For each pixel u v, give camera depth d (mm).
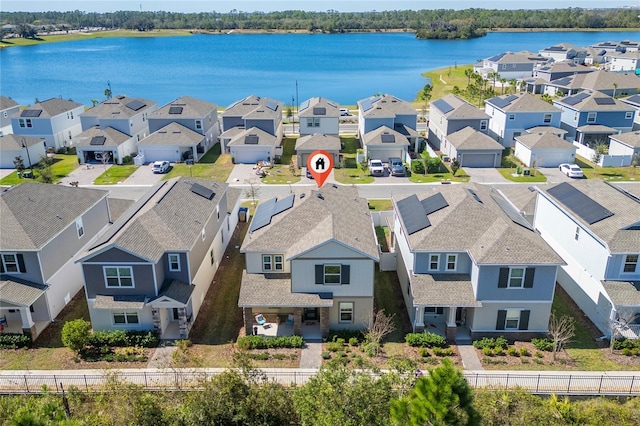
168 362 28891
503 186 56375
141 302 29969
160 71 159500
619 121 69812
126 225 31922
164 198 35438
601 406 24297
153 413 21141
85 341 29375
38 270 31359
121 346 30484
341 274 30391
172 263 31531
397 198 40406
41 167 63812
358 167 63688
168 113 69688
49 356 29641
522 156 64500
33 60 188500
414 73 149500
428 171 61625
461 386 16547
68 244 34719
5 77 149875
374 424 18641
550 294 29922
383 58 185000
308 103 76062
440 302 29938
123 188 57031
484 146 62438
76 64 176500
